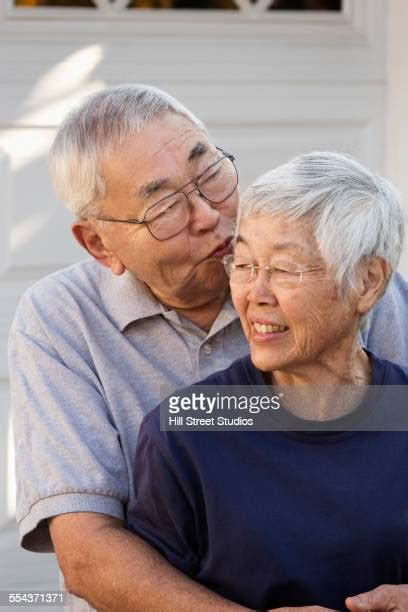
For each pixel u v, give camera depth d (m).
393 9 4.55
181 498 2.47
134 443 2.78
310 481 2.38
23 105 4.29
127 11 4.38
